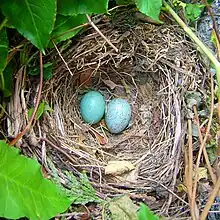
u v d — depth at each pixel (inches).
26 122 10.4
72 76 12.2
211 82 11.4
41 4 8.7
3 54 9.5
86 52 11.5
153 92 12.9
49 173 10.6
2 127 10.4
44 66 10.8
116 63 12.2
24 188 8.9
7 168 8.9
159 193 11.3
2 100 10.5
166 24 11.8
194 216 9.9
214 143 11.5
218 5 12.6
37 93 10.5
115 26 11.5
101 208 10.6
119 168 11.9
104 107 13.3
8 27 9.5
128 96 13.6
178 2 11.8
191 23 12.1
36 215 8.8
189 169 10.7
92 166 11.6
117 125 13.2
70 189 10.7
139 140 13.0
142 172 12.0
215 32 11.1
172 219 10.6
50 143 11.0
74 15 9.7
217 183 9.6
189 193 10.3
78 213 10.2
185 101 11.7
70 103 12.8
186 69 11.8
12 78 10.5
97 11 9.5
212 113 11.0
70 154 11.5
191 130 11.4
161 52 11.8
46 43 9.0
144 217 7.5
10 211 8.5
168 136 11.9
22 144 10.3
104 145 13.1
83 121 13.2
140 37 11.7
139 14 11.5
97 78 13.2
